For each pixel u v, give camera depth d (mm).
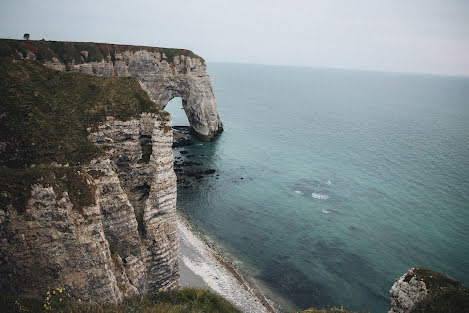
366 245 49562
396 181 73188
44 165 23641
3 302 16656
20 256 20484
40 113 28422
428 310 20312
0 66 29688
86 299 22391
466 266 44656
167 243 33656
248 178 75062
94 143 30594
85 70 67938
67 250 21875
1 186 20234
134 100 33688
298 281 42594
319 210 60375
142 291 29875
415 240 50531
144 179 33219
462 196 65375
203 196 65750
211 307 22562
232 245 50312
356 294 40188
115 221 28562
